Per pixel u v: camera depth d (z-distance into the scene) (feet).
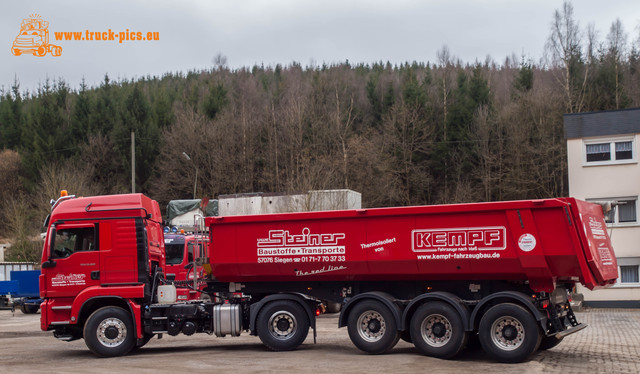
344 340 51.72
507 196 169.48
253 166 189.67
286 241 43.80
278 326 44.32
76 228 44.73
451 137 186.29
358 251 42.24
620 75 182.60
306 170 135.23
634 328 60.59
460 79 215.31
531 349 37.99
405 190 179.01
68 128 205.46
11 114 225.56
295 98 204.03
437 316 40.55
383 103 214.48
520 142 168.35
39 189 169.89
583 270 38.09
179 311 45.11
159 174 196.34
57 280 44.47
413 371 35.19
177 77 308.81
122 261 44.27
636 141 92.32
